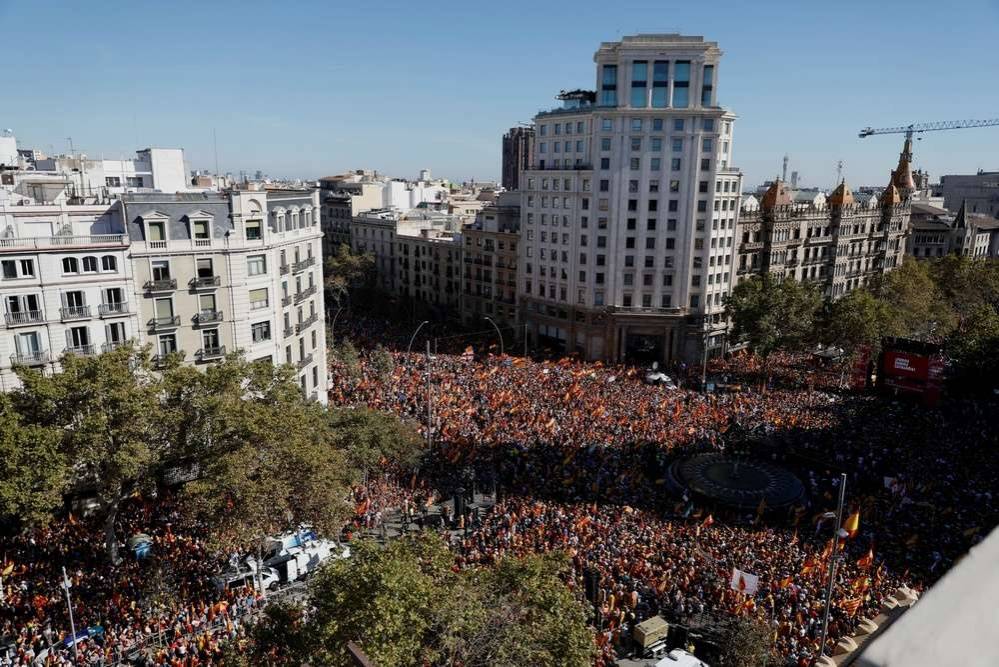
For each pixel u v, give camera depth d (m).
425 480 57.16
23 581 40.00
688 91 101.62
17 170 79.88
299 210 69.50
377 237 159.12
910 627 3.46
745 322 94.94
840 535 38.41
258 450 41.84
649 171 103.81
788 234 121.62
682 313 106.50
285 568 43.44
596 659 34.38
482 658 22.16
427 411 69.44
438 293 143.62
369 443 54.66
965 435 69.56
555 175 111.38
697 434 66.88
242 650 30.39
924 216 180.38
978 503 52.97
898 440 67.44
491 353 105.06
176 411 40.94
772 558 43.41
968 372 88.31
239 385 45.53
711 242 106.50
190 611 37.97
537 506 49.09
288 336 67.56
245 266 60.72
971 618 3.36
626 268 107.25
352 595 22.62
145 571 41.09
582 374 85.38
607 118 103.50
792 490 56.41
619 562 41.75
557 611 23.94
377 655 20.47
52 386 38.03
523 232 118.75
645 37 101.19
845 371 94.75
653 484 57.59
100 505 47.22
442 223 159.88
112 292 54.84
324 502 41.31
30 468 35.72
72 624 33.69
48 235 53.94
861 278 140.88
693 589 40.19
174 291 57.41
